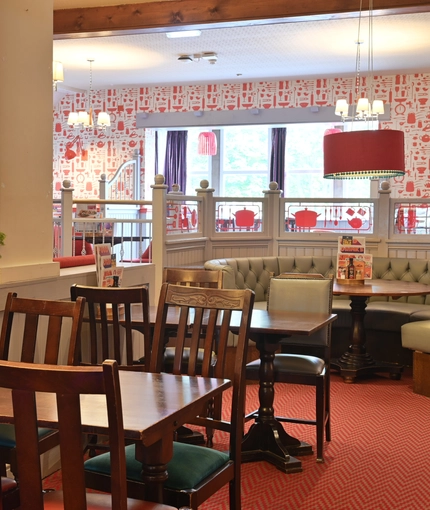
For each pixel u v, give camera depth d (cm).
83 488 154
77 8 642
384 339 654
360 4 589
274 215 789
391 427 452
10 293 275
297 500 329
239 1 613
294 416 474
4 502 203
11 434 246
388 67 1076
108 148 1294
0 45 329
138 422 186
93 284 404
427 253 750
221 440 413
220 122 1222
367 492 339
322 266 736
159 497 214
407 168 1140
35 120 356
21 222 346
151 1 627
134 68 1097
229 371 580
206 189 772
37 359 344
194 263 750
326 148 579
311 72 1117
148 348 315
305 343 427
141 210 1187
